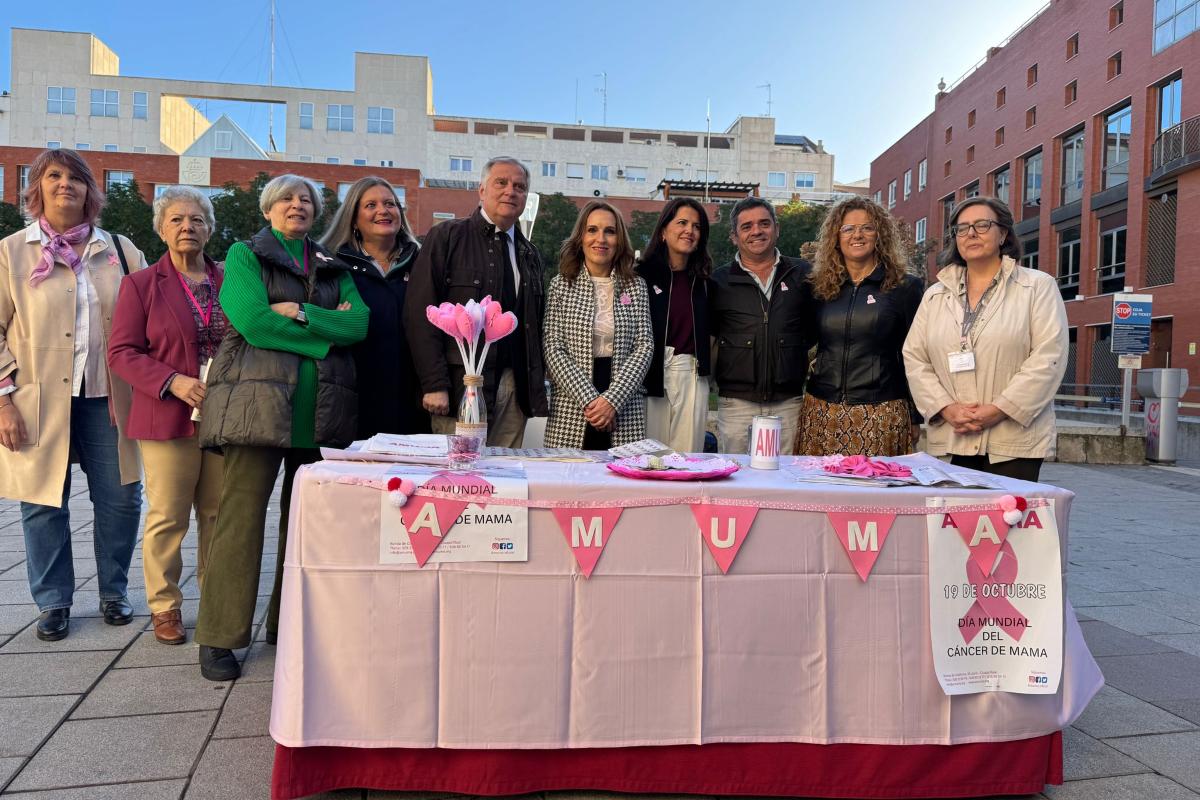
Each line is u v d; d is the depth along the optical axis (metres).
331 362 2.83
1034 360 2.88
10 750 2.20
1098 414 17.06
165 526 3.04
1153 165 19.12
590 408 3.19
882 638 2.13
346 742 1.97
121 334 2.99
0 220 27.83
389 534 1.99
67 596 3.12
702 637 2.07
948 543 2.14
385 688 1.99
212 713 2.46
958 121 30.62
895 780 2.13
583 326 3.29
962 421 2.92
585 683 2.04
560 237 28.44
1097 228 22.09
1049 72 24.38
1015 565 2.17
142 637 3.12
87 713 2.44
